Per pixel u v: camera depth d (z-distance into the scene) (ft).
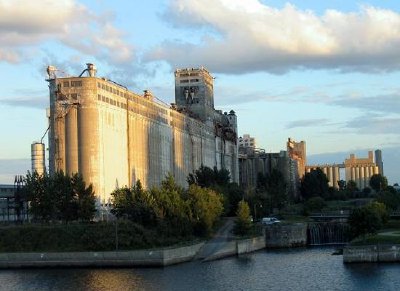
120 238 531.50
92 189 617.21
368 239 506.48
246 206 640.58
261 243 641.40
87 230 547.08
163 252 493.36
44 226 562.25
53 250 533.96
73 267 507.30
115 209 594.65
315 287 379.14
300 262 500.33
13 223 615.57
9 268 515.50
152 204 575.79
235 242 580.30
